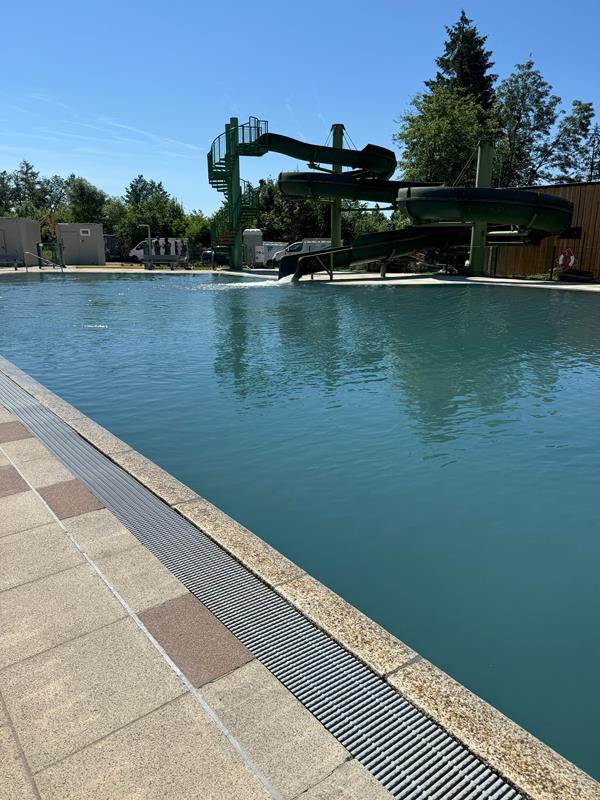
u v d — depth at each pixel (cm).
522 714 169
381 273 2067
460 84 3788
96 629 180
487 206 1562
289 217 4341
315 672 164
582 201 1794
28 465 323
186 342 822
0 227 3247
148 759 132
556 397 514
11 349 773
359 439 411
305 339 833
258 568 217
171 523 256
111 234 5178
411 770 132
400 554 263
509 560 258
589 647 200
